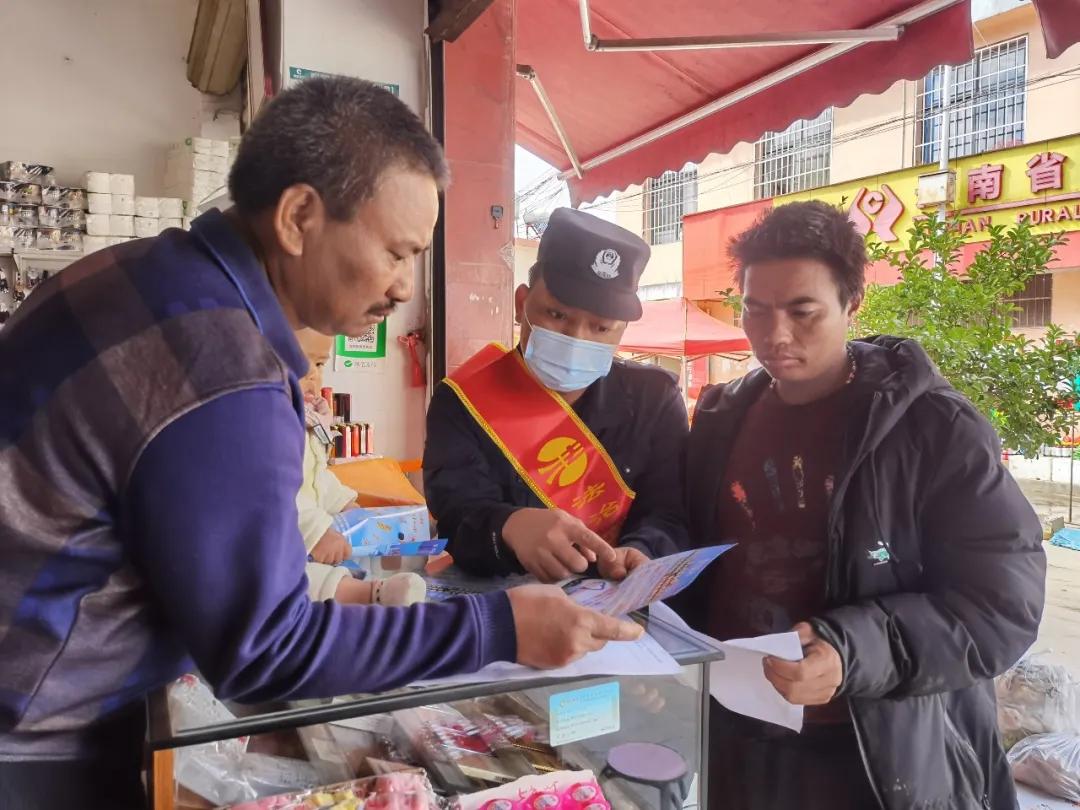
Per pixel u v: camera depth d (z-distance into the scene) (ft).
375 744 2.94
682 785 3.06
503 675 2.72
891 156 29.09
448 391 4.78
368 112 2.49
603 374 4.57
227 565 2.19
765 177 32.99
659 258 37.91
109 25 14.70
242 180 2.55
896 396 3.83
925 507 3.88
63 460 2.22
